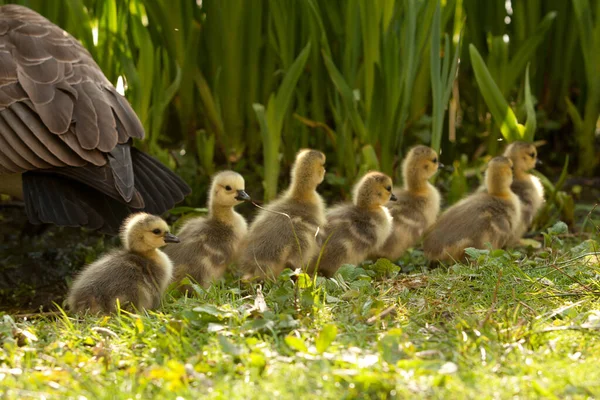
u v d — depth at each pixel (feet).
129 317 26.25
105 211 30.73
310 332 23.12
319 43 44.42
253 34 45.80
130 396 19.38
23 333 24.00
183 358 21.89
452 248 33.91
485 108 49.67
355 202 33.65
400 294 27.63
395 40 40.83
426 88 46.39
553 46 49.67
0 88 30.66
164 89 45.50
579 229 40.65
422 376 19.80
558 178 48.16
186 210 39.32
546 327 23.39
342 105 44.21
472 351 21.75
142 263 28.53
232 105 46.78
